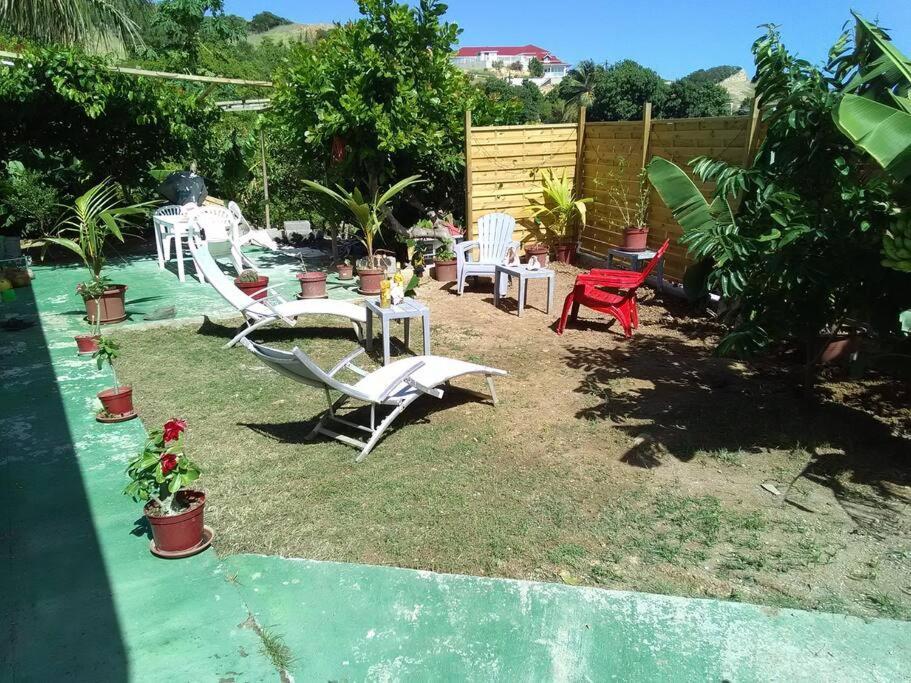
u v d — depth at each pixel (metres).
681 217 5.20
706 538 3.47
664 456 4.39
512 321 7.71
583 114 10.48
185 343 6.84
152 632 2.76
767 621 2.87
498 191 10.38
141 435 4.68
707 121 7.91
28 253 11.74
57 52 9.60
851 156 4.48
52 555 3.29
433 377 4.81
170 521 3.20
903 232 3.70
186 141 12.05
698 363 6.20
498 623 2.87
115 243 12.94
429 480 4.08
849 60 4.59
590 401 5.32
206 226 9.79
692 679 2.57
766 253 4.36
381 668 2.62
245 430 4.80
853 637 2.77
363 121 8.98
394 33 9.05
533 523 3.63
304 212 13.25
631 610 2.94
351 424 4.62
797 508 3.77
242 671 2.56
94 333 7.02
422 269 10.12
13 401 5.27
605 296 7.07
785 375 5.82
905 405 5.12
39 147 11.52
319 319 7.84
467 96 10.77
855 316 4.78
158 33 17.11
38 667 2.55
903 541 3.45
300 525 3.60
